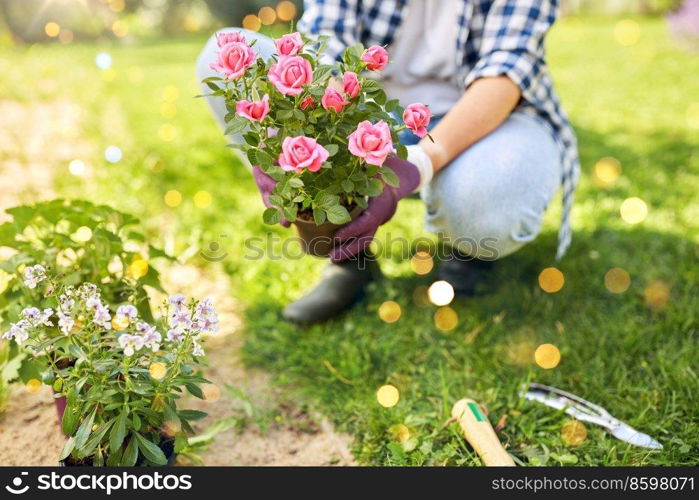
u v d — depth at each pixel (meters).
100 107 4.23
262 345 1.86
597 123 3.84
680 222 2.46
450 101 1.88
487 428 1.49
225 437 1.58
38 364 1.45
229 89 1.34
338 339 1.89
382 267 2.21
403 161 1.50
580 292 2.07
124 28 6.34
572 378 1.73
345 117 1.33
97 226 1.61
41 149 3.27
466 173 1.71
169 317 1.32
